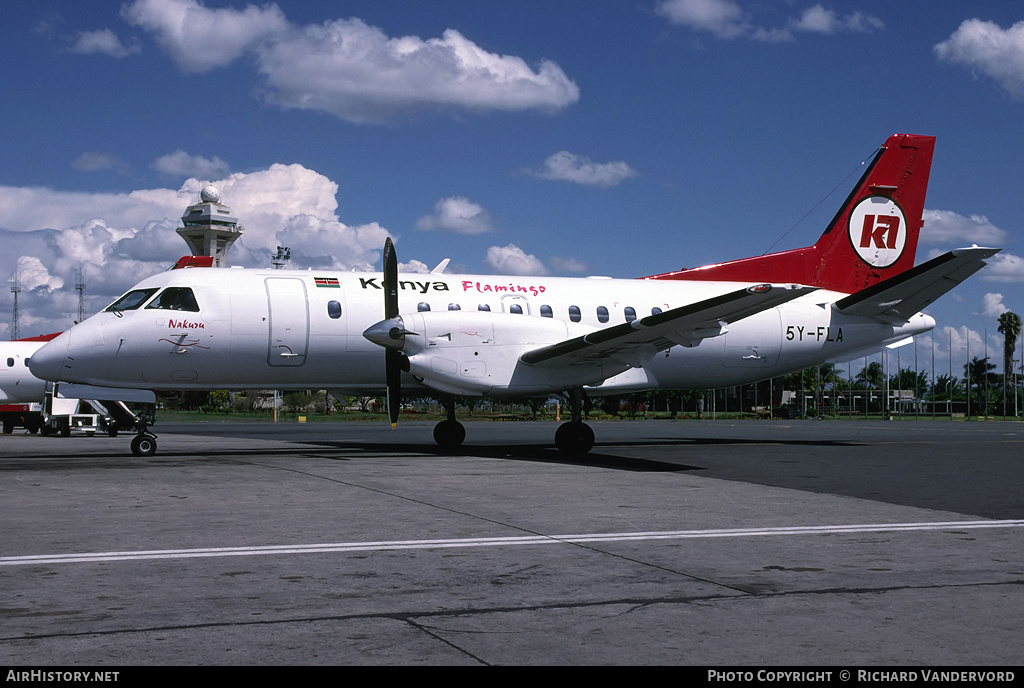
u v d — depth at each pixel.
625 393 16.44
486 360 14.57
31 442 22.98
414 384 16.23
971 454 16.17
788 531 7.18
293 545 6.48
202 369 15.22
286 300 15.41
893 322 19.05
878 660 3.88
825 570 5.68
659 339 14.25
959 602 4.86
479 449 17.25
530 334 14.84
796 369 18.84
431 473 11.84
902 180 19.64
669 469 12.66
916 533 7.12
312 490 9.82
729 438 22.72
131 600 4.82
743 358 18.20
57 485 10.31
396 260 15.10
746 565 5.84
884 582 5.34
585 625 4.40
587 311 16.98
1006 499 9.33
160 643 4.05
